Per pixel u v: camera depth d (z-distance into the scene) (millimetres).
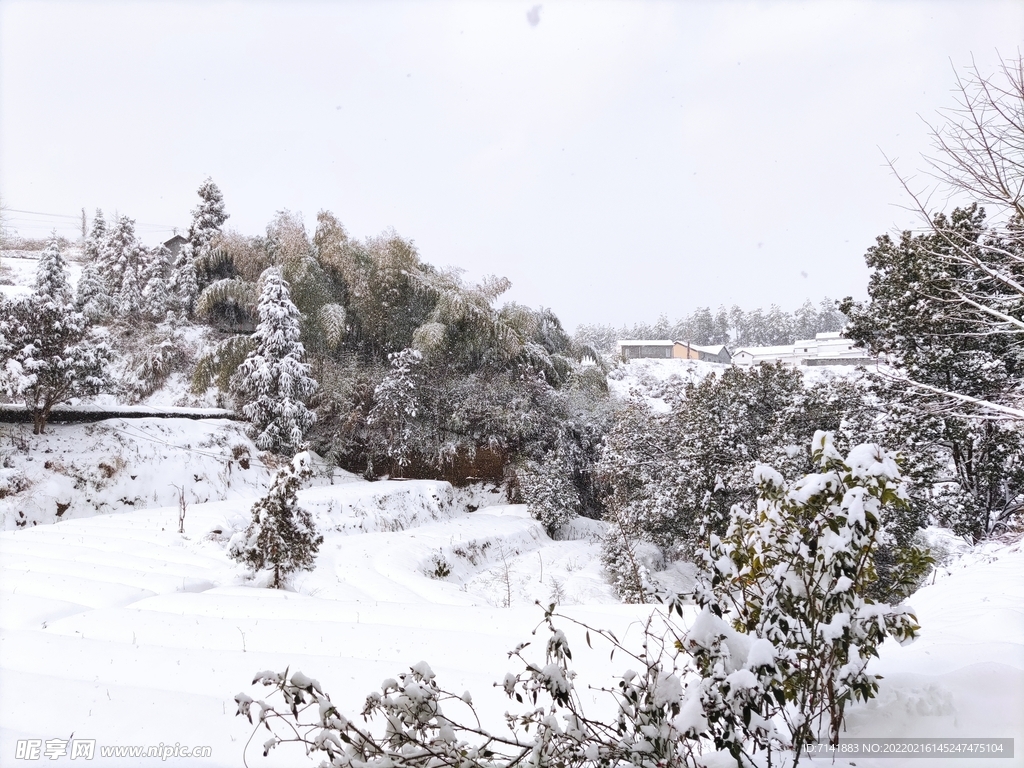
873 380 13016
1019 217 6426
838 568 2842
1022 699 3240
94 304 25984
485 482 21719
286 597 8812
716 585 3012
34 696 4887
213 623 7070
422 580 11516
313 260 23438
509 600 11898
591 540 19141
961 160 6148
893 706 3303
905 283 12523
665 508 14273
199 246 29891
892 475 2986
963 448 12805
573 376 24844
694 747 3242
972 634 4746
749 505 13250
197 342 26219
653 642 5746
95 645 6238
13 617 7324
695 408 15688
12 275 31094
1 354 15281
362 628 6750
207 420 19531
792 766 2816
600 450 21656
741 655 2693
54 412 16906
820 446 3219
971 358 11531
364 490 17484
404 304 24312
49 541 11688
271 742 2301
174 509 15070
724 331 88188
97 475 15617
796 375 16031
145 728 4363
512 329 23188
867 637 2959
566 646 2631
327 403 21469
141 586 9141
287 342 20234
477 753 2414
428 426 21812
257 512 10266
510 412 21469
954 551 13430
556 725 2371
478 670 5473
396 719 2400
